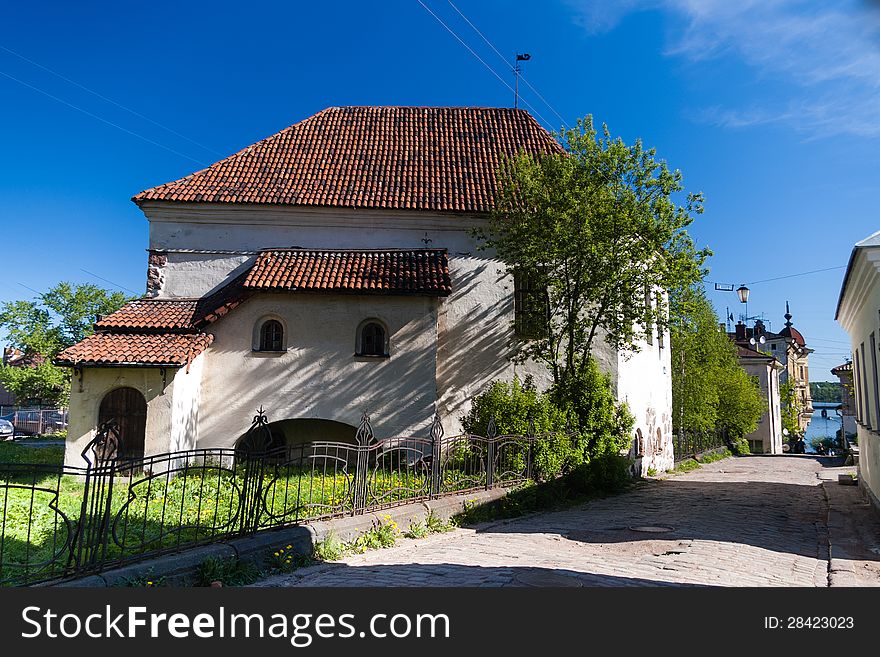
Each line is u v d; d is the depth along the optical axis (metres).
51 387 44.66
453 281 18.25
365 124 21.64
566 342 17.53
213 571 6.28
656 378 22.53
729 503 13.34
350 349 16.41
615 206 14.35
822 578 6.95
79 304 46.81
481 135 21.36
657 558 7.87
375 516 8.80
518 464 12.52
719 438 37.91
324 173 19.25
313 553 7.58
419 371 16.28
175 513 9.07
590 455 14.81
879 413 11.16
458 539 9.13
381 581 6.57
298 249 18.06
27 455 17.45
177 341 15.54
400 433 16.06
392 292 16.03
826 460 32.88
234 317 16.53
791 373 65.81
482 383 17.77
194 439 15.93
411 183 18.95
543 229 14.59
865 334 12.54
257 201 17.89
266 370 16.38
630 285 14.70
